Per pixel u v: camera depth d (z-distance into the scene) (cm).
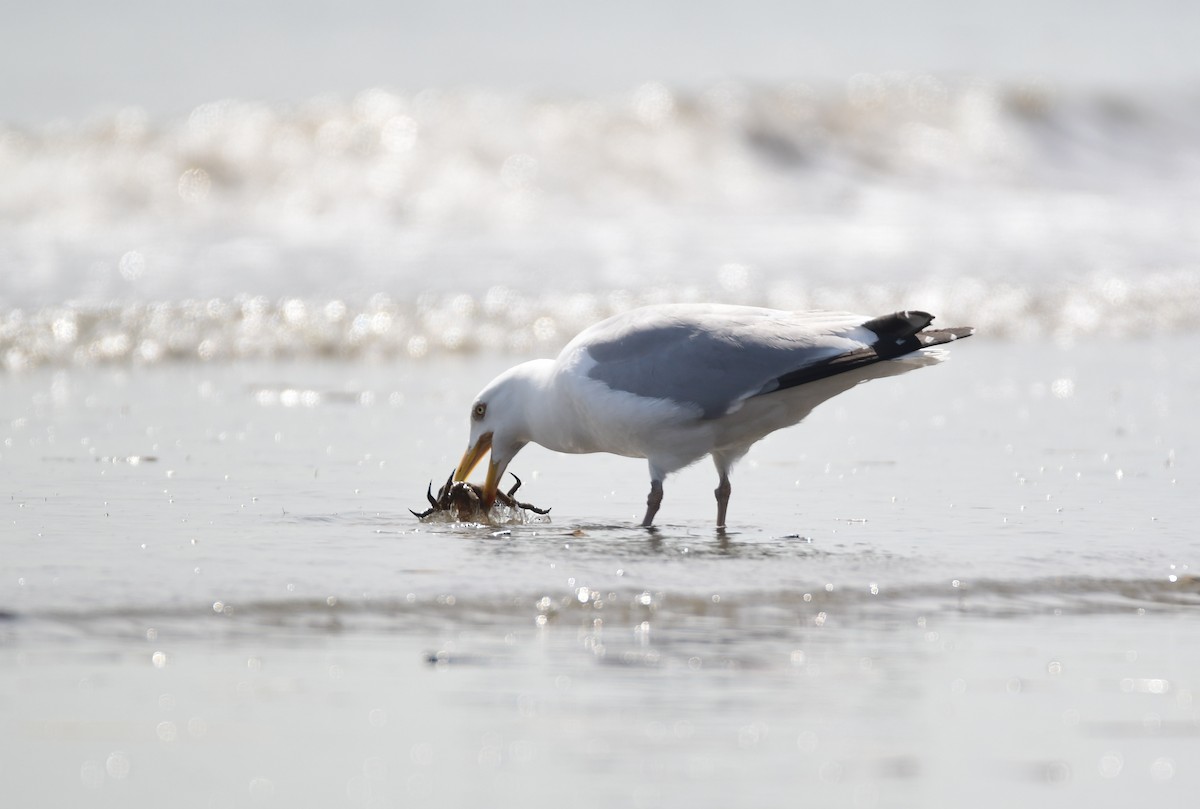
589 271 2452
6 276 2284
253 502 1153
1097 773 638
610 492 1266
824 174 3438
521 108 3444
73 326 1969
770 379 1087
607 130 3416
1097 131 3903
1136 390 1772
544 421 1158
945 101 3875
